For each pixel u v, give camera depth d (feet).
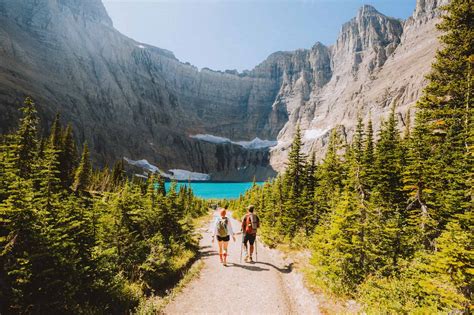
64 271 20.58
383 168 62.23
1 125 384.88
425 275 25.68
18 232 18.79
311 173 90.48
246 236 39.73
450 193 43.98
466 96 56.08
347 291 27.86
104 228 31.30
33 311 17.81
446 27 68.39
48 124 476.95
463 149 48.88
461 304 21.98
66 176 120.47
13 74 514.68
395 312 22.94
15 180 21.77
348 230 31.89
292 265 38.11
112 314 22.18
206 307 24.80
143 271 29.99
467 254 22.39
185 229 52.31
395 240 35.50
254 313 23.79
